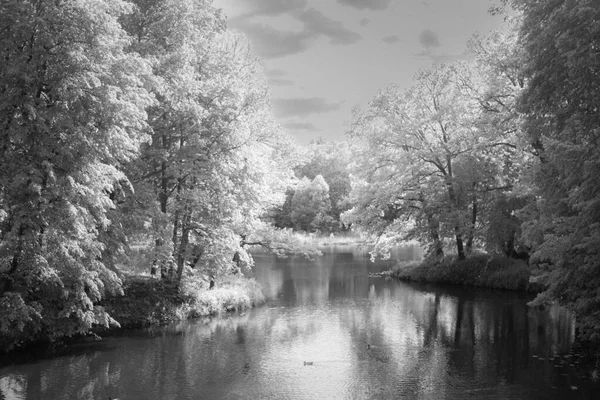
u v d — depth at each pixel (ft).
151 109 80.38
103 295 67.92
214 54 88.63
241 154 83.92
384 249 134.21
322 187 307.37
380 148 128.47
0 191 57.36
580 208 50.80
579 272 53.21
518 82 100.27
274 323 79.77
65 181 57.21
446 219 117.70
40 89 59.36
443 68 125.18
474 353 63.67
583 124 53.57
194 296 84.28
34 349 63.00
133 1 80.43
